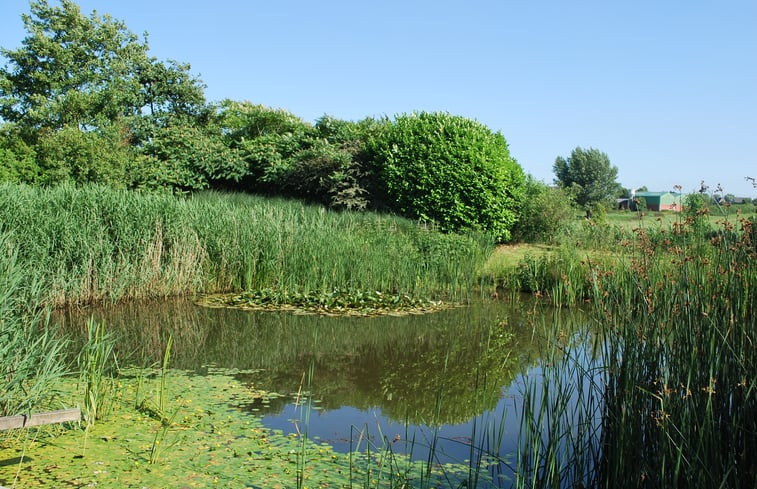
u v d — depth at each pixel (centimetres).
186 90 2898
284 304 1198
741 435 361
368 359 823
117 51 2931
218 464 470
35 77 2567
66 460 465
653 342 419
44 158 1988
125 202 1257
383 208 2028
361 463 482
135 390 653
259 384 701
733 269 416
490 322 1062
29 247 1050
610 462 406
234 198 2095
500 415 604
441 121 2044
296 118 3034
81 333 916
